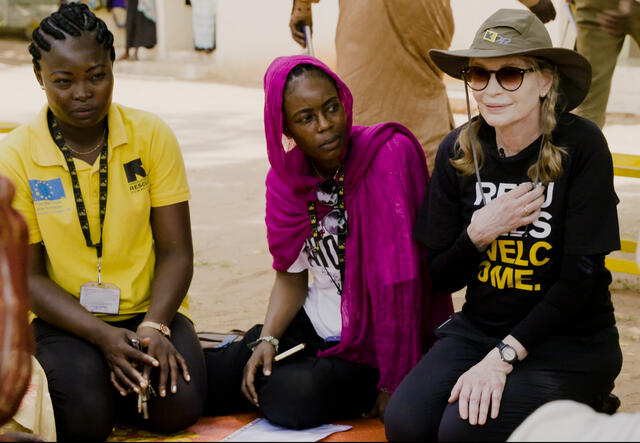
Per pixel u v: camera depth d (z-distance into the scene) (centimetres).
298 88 332
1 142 358
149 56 2134
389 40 538
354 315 350
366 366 357
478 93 313
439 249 338
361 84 548
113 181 355
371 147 349
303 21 601
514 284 321
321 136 336
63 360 335
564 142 311
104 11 2231
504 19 310
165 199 364
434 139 554
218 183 952
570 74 313
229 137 1238
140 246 365
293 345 365
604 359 316
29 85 1727
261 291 595
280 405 338
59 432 330
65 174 352
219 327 518
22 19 2502
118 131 354
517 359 309
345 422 353
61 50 330
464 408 300
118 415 361
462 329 336
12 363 193
